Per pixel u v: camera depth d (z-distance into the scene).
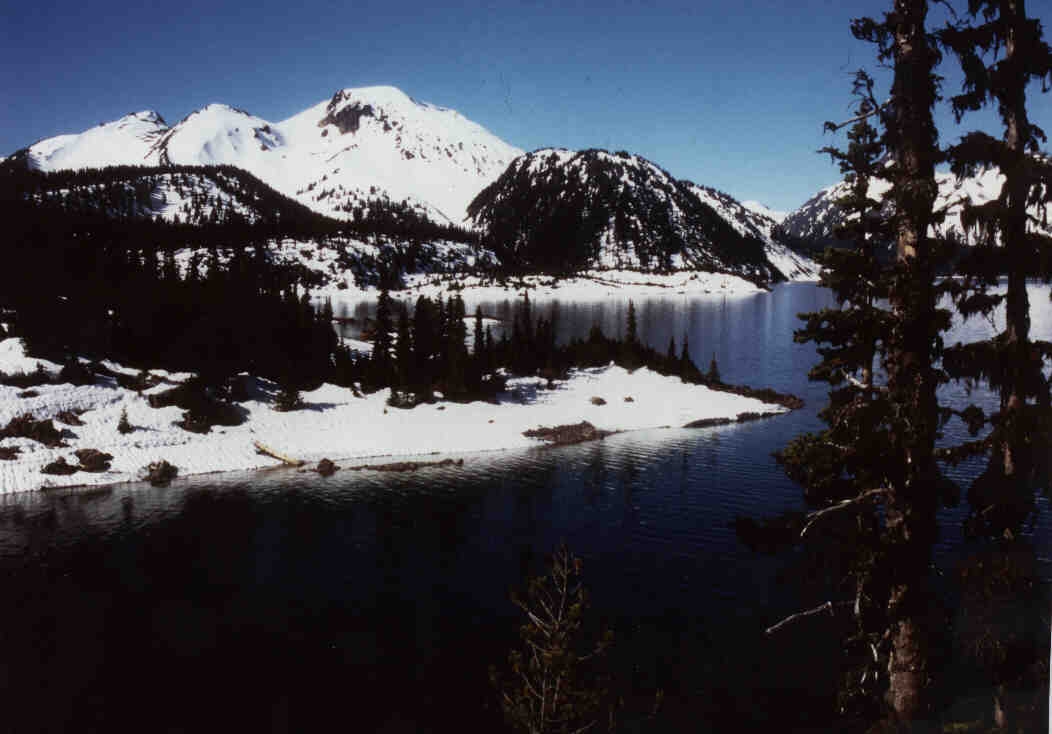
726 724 25.97
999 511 14.79
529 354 108.50
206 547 45.75
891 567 15.85
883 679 23.75
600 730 25.31
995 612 14.66
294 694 29.06
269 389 87.81
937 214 15.43
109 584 40.16
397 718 27.56
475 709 28.14
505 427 80.44
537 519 51.22
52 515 51.88
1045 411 14.20
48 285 84.50
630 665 30.53
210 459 66.50
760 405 92.94
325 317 122.31
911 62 15.65
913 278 15.35
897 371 16.09
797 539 18.02
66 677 30.31
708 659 31.00
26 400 68.12
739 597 37.53
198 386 78.25
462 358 94.19
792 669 29.89
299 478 62.44
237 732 26.53
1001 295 14.90
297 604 37.69
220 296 98.88
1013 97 14.77
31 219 123.00
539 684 16.89
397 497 56.62
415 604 37.62
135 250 142.88
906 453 15.48
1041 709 13.52
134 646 33.09
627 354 112.75
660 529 48.66
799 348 158.50
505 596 38.53
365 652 32.59
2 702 28.31
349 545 46.25
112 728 26.66
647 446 73.50
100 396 73.31
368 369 97.56
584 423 82.38
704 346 163.75
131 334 88.38
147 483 60.31
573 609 17.09
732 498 55.56
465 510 53.38
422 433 77.38
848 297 16.91
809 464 17.53
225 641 33.66
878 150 16.52
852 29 16.30
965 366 15.28
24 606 37.22
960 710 15.44
